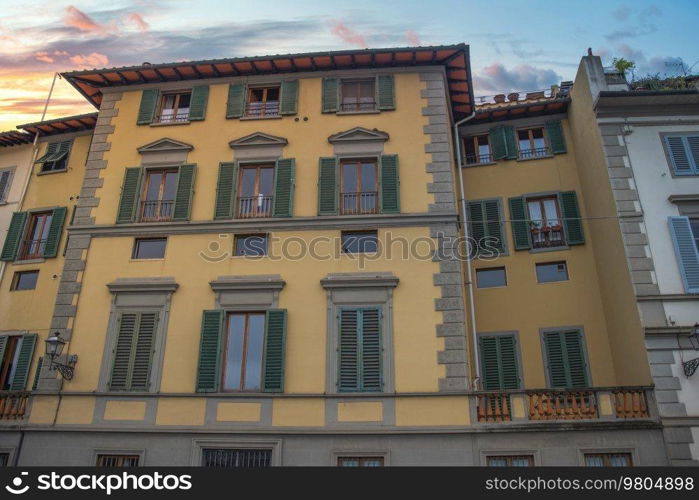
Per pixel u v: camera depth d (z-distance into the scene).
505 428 14.54
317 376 15.52
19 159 23.56
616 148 17.55
